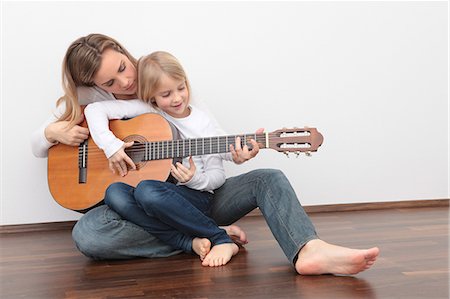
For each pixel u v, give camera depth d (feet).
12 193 8.35
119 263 6.31
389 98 9.66
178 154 6.47
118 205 6.21
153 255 6.51
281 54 9.16
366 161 9.61
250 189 6.37
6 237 7.94
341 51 9.40
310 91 9.31
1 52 8.22
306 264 5.48
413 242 6.91
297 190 9.31
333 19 9.34
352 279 5.39
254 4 9.01
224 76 8.98
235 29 8.97
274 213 5.90
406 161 9.80
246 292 5.09
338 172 9.48
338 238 7.23
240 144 6.14
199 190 6.59
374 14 9.51
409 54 9.71
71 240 7.65
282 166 9.21
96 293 5.20
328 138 9.41
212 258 6.04
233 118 9.05
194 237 6.46
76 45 6.84
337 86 9.41
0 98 8.25
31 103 8.35
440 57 9.82
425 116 9.83
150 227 6.34
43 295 5.18
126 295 5.12
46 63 8.36
